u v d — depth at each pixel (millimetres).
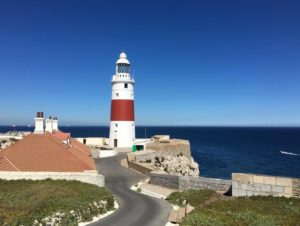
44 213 21906
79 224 23234
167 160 68375
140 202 31266
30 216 21109
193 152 129625
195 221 21672
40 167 34688
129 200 32156
